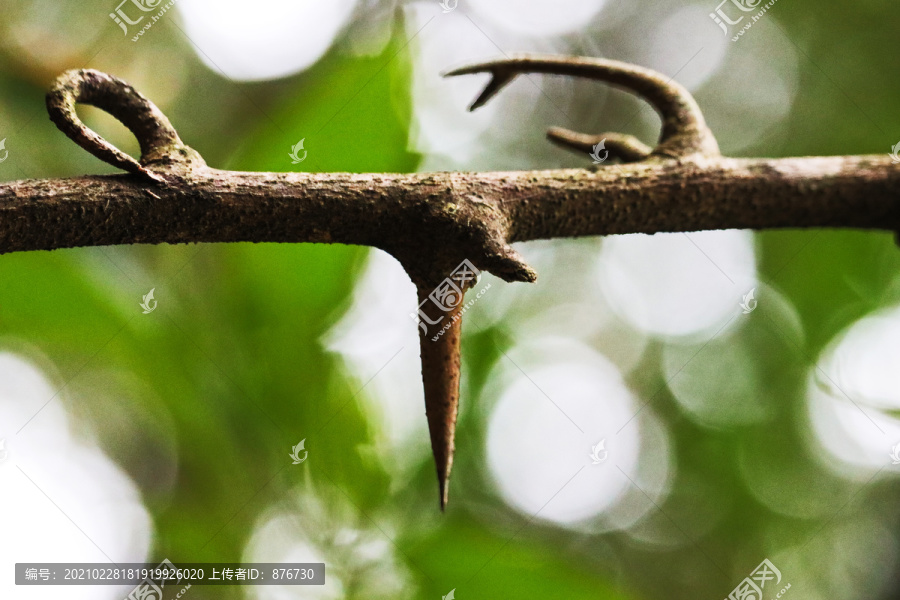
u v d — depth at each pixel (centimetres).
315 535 33
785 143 78
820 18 81
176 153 27
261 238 27
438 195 27
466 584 32
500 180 27
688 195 27
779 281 71
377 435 34
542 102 78
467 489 52
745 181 27
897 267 67
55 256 32
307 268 32
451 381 27
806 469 74
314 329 33
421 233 27
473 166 66
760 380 75
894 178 27
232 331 32
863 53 79
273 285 32
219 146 44
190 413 32
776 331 72
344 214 27
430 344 27
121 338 32
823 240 69
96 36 45
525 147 76
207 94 46
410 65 34
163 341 32
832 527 72
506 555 32
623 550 69
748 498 73
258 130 41
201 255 33
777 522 73
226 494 32
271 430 32
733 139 80
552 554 32
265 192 27
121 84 27
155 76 45
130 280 33
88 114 39
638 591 67
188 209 26
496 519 51
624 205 27
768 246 72
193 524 32
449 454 27
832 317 69
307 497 33
